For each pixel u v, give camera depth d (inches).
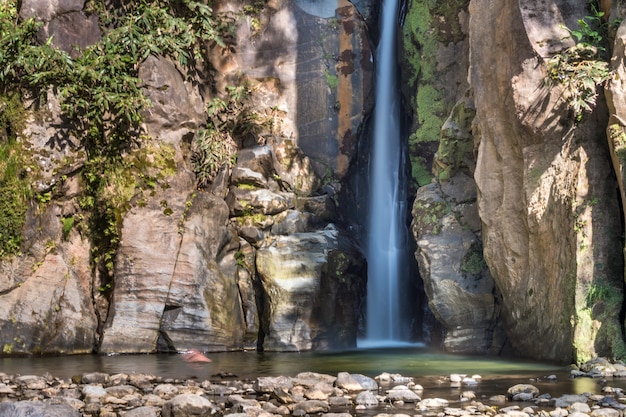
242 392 341.1
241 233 634.2
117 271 568.4
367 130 698.8
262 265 611.8
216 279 595.2
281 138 679.1
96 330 568.4
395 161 673.0
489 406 298.4
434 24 627.5
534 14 475.8
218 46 673.6
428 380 378.6
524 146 480.1
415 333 642.2
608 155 446.6
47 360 504.4
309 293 600.1
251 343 611.8
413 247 631.8
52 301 547.2
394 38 681.0
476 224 560.1
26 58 550.0
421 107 630.5
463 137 569.6
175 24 606.9
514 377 388.5
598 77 436.1
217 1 679.1
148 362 491.5
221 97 669.9
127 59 586.9
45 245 551.2
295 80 690.8
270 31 689.6
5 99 553.9
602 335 423.5
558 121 463.5
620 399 308.0
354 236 687.1
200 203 603.2
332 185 686.5
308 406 295.0
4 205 538.9
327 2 701.3
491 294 538.6
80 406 303.7
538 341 484.7
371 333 660.7
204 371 434.9
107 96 566.3
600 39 452.4
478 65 515.5
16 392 343.0
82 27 589.3
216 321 586.9
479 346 540.7
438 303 550.0
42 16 574.2
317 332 597.9
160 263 573.3
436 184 592.4
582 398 305.1
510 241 495.2
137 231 571.8
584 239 436.1
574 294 434.6
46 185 549.6
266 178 658.8
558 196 455.8
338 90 694.5
